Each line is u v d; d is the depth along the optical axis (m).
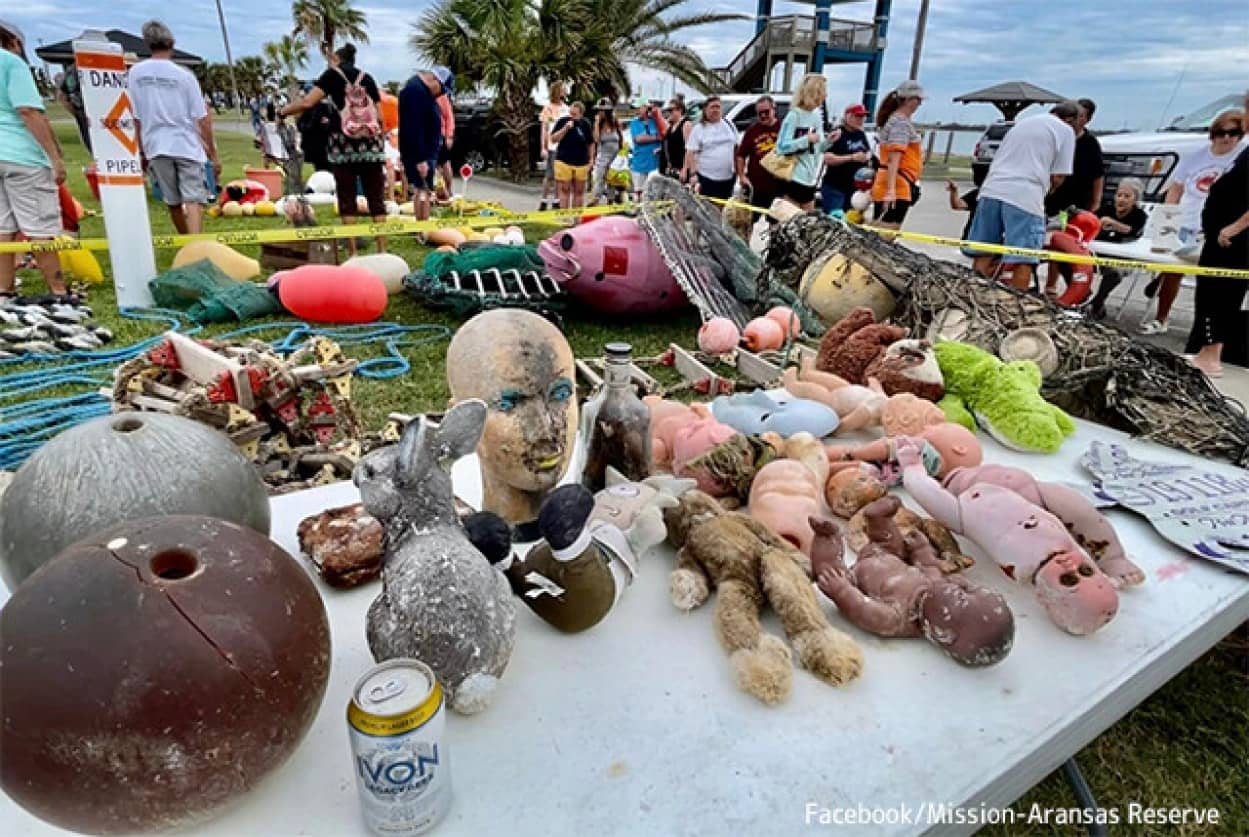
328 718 1.34
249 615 1.05
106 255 7.00
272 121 12.86
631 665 1.50
